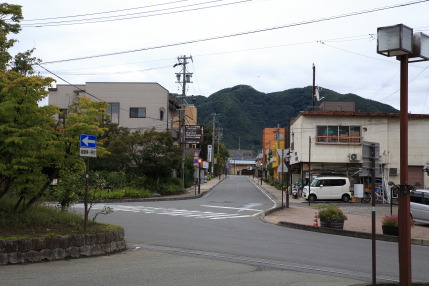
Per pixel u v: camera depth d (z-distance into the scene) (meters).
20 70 16.23
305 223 19.36
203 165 61.03
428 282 7.84
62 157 10.63
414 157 36.94
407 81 6.68
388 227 15.48
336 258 10.67
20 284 6.93
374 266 7.03
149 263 9.20
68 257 9.32
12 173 9.61
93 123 11.49
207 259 9.95
